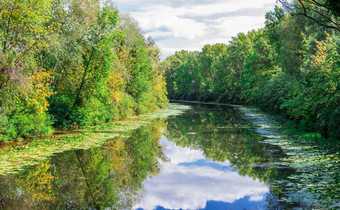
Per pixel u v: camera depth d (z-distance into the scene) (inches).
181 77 4028.1
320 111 585.6
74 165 375.6
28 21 543.2
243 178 322.0
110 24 786.2
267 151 461.4
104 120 905.5
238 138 617.3
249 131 727.7
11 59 498.9
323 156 389.7
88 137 609.3
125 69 1104.8
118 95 1015.6
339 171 311.7
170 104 2615.7
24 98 578.6
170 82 4571.9
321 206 218.8
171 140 608.1
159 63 1791.3
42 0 555.8
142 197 265.0
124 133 695.7
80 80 793.6
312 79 626.2
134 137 635.5
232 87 2780.5
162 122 987.3
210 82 3326.8
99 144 533.6
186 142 581.0
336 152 409.7
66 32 740.7
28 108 601.3
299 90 695.1
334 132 523.8
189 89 3846.0
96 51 772.0
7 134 525.3
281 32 1301.7
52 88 739.4
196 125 896.3
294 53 1199.6
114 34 802.2
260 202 244.5
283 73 1291.8
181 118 1153.4
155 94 1781.5
